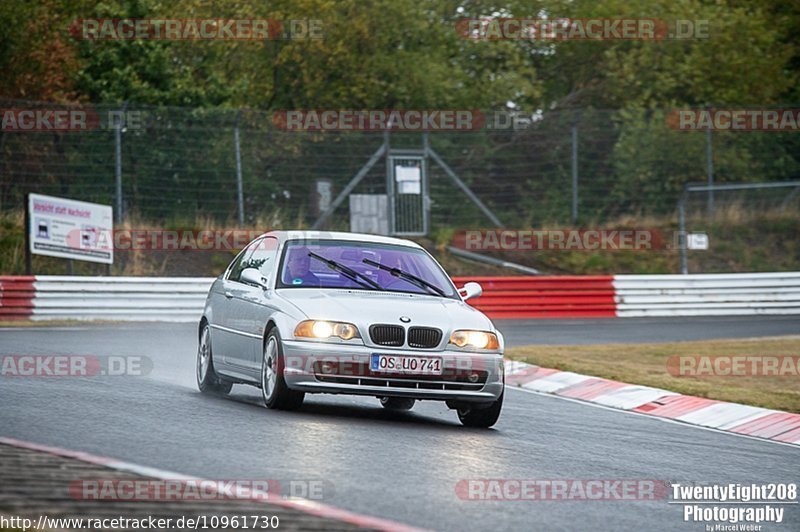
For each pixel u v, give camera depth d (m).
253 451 13.80
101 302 41.72
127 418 16.11
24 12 54.22
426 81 65.75
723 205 62.03
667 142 62.22
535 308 47.41
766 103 71.69
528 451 15.94
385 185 56.03
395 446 15.15
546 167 61.50
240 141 54.69
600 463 15.38
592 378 26.45
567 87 74.88
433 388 18.00
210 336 21.27
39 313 40.59
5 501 10.16
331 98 64.44
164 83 58.47
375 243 20.88
